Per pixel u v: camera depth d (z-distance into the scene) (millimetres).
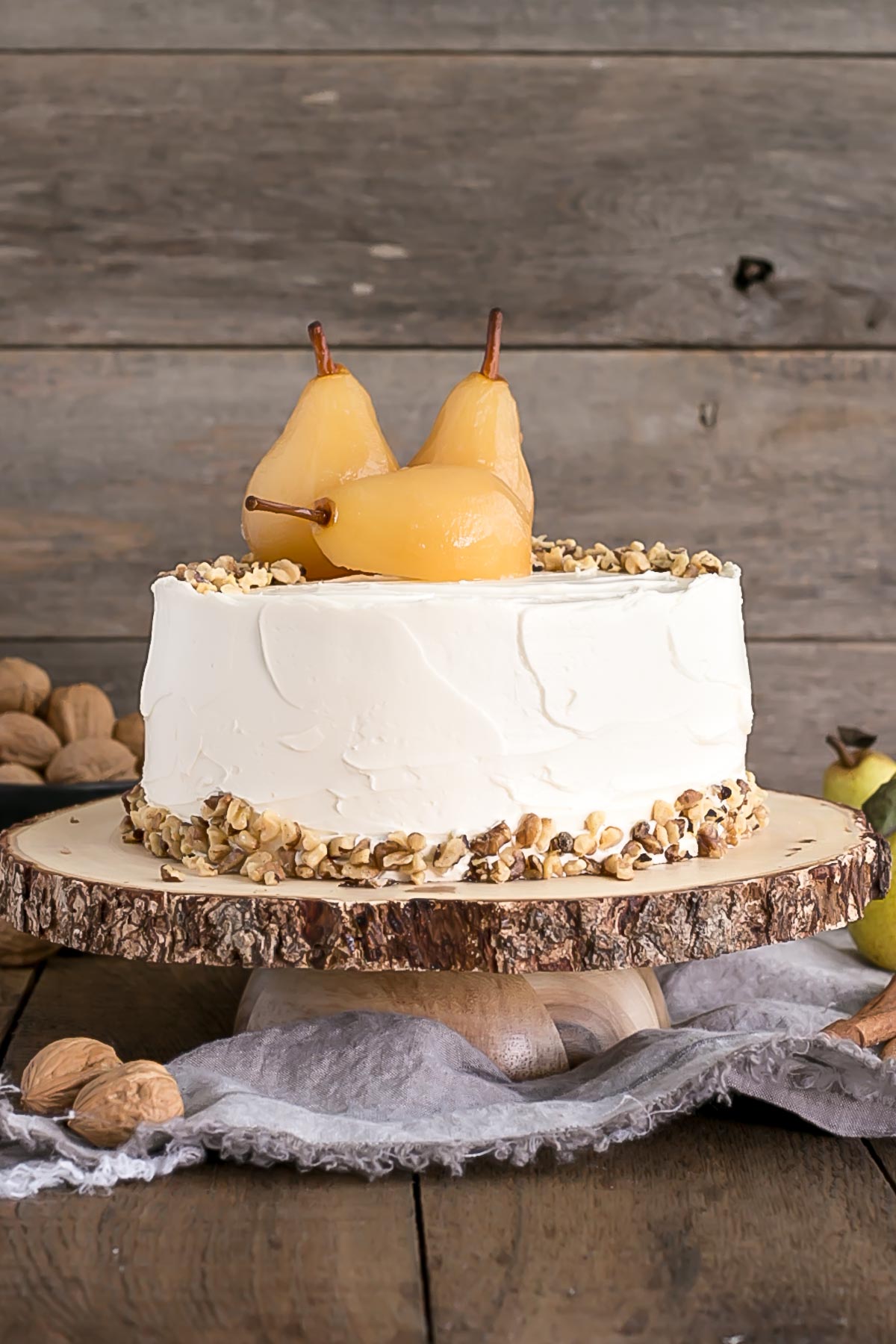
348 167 1480
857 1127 1037
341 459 1136
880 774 1284
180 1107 1016
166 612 1091
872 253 1504
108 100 1472
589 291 1497
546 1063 1101
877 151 1498
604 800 1059
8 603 1501
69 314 1486
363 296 1490
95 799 1292
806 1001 1176
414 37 1477
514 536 1110
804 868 1054
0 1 1463
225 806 1061
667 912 1021
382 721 1045
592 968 1016
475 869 1044
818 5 1488
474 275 1493
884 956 1208
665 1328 925
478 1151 1004
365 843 1048
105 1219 985
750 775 1138
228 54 1472
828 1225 982
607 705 1055
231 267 1486
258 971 1159
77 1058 1033
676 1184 1009
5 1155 1016
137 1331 926
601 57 1481
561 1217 986
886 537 1523
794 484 1518
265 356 1493
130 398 1493
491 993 1107
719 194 1495
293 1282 949
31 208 1477
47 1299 941
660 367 1507
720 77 1487
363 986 1111
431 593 1063
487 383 1160
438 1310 933
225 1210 991
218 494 1501
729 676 1094
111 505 1498
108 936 1034
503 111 1481
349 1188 1006
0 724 1345
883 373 1513
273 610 1052
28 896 1065
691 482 1514
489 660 1044
